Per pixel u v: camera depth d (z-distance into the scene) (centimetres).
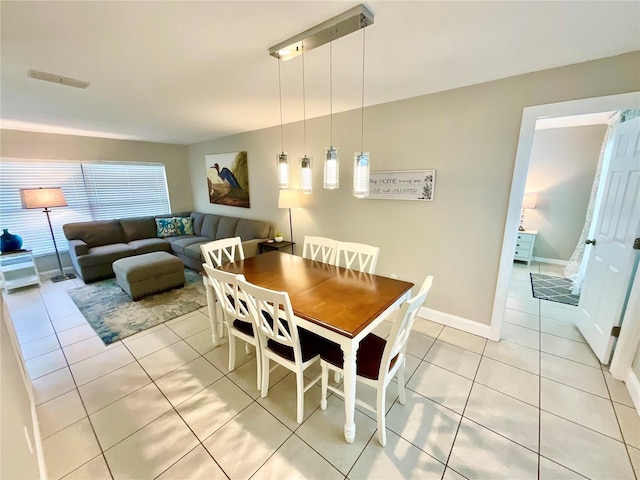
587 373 203
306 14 127
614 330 203
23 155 390
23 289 373
